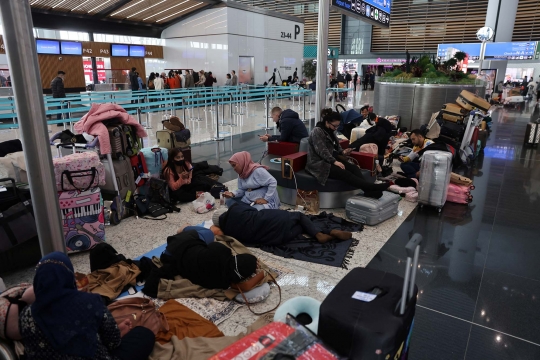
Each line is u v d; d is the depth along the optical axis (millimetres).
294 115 5957
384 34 31047
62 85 11141
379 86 12781
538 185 6156
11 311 1877
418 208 5055
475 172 6926
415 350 2492
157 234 4133
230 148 8586
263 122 12555
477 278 3375
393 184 5754
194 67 20484
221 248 2979
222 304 2881
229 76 18047
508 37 24234
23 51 2309
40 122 2461
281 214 3877
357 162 5309
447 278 3369
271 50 22016
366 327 1598
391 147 7559
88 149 4375
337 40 33062
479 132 8375
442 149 5312
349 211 4570
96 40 18859
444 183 4801
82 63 18125
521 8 25797
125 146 4633
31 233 3258
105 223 4281
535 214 4887
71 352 1688
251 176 4539
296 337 1587
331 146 4891
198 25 19688
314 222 4379
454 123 7680
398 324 1616
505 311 2914
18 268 3404
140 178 4848
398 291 1837
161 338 2447
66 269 1757
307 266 3473
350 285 1889
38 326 1671
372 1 9266
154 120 12477
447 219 4684
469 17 27281
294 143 5746
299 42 24359
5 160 3691
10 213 3178
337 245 3875
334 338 1682
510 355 2463
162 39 21281
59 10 16500
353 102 19578
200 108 16109
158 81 15898
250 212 3891
